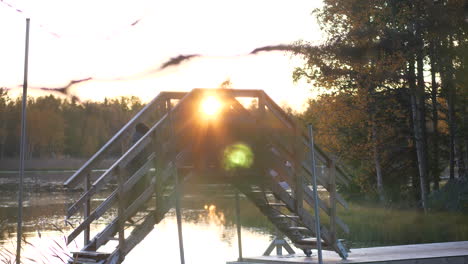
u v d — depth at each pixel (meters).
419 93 21.28
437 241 14.05
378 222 18.09
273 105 8.05
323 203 8.41
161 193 7.02
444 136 24.20
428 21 20.02
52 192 38.69
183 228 18.08
